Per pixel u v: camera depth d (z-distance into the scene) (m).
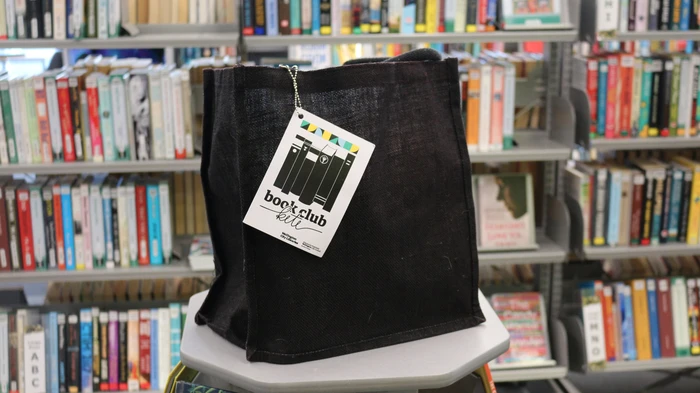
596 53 2.85
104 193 2.61
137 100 2.53
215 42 2.50
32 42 2.45
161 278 2.92
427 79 1.08
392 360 1.03
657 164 2.86
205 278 2.95
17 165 2.53
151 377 2.76
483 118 2.68
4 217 2.60
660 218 2.82
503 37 2.61
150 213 2.64
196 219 2.85
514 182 2.83
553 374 2.85
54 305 2.84
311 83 1.01
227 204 1.08
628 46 3.32
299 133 1.00
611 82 2.70
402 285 1.06
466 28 2.63
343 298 1.03
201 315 1.15
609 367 2.88
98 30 2.47
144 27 2.64
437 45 3.25
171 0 2.64
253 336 1.01
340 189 1.01
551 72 2.87
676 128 2.76
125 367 2.74
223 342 1.09
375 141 1.03
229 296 1.11
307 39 2.55
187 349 1.06
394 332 1.07
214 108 1.09
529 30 2.64
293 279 1.01
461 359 1.03
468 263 1.12
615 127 2.75
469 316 1.13
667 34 2.65
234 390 1.17
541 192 3.03
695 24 2.68
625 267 3.10
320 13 2.57
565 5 2.65
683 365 2.91
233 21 2.67
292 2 2.56
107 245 2.65
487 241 2.81
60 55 3.25
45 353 2.71
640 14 2.66
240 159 0.99
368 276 1.04
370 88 1.03
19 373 2.71
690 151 3.04
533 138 2.90
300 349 1.02
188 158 2.59
